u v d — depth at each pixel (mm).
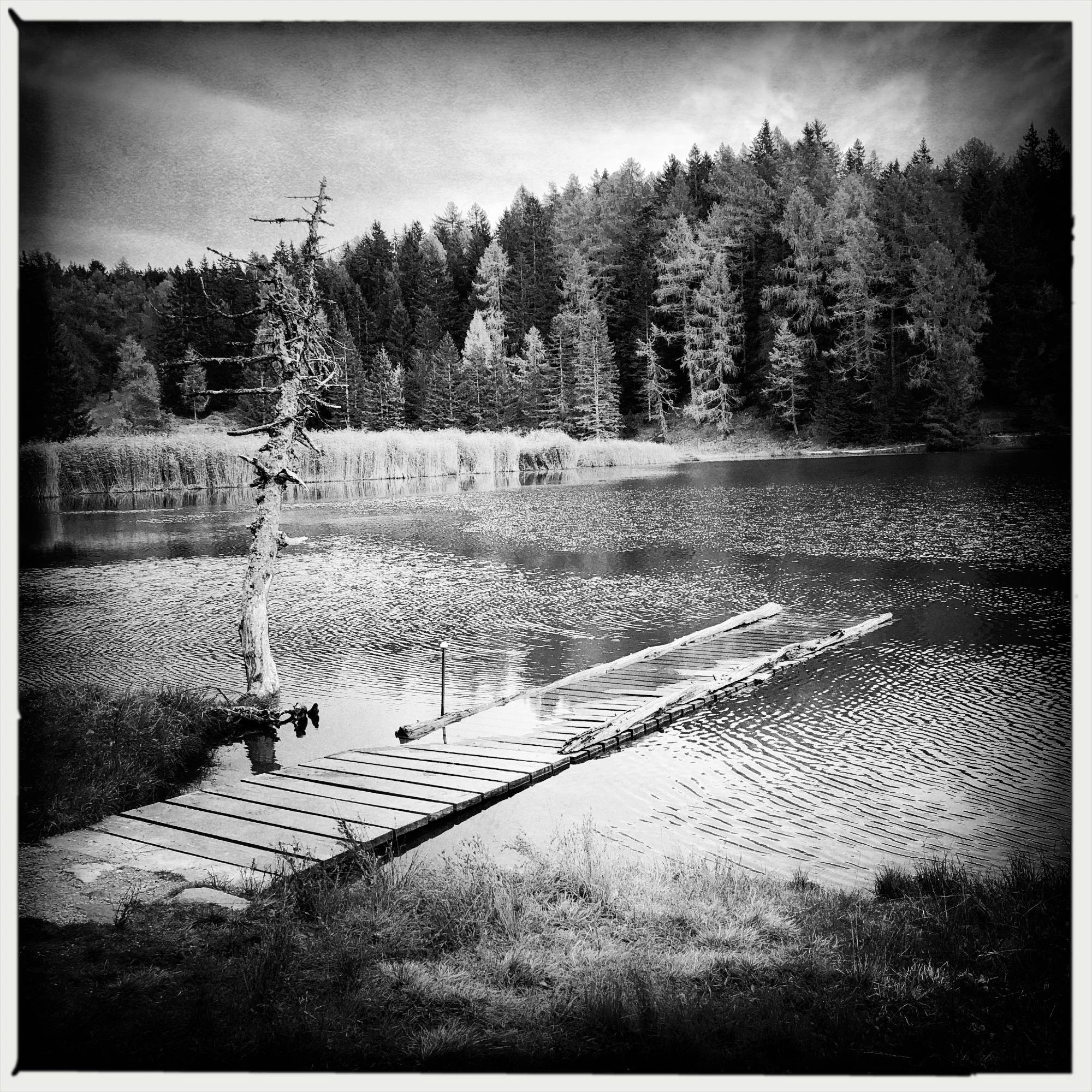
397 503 28969
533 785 8023
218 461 33062
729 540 20750
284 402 10586
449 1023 4457
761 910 5590
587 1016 4508
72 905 5543
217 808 7258
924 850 6660
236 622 14078
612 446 43062
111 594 16047
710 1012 4508
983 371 31812
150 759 8312
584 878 5945
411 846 6762
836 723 9531
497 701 10281
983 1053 4320
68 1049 4168
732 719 9781
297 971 4840
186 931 5207
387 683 11000
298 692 10609
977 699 10195
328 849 6402
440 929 5348
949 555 18531
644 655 11969
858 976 4836
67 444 31641
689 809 7449
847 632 12977
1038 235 30188
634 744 9094
